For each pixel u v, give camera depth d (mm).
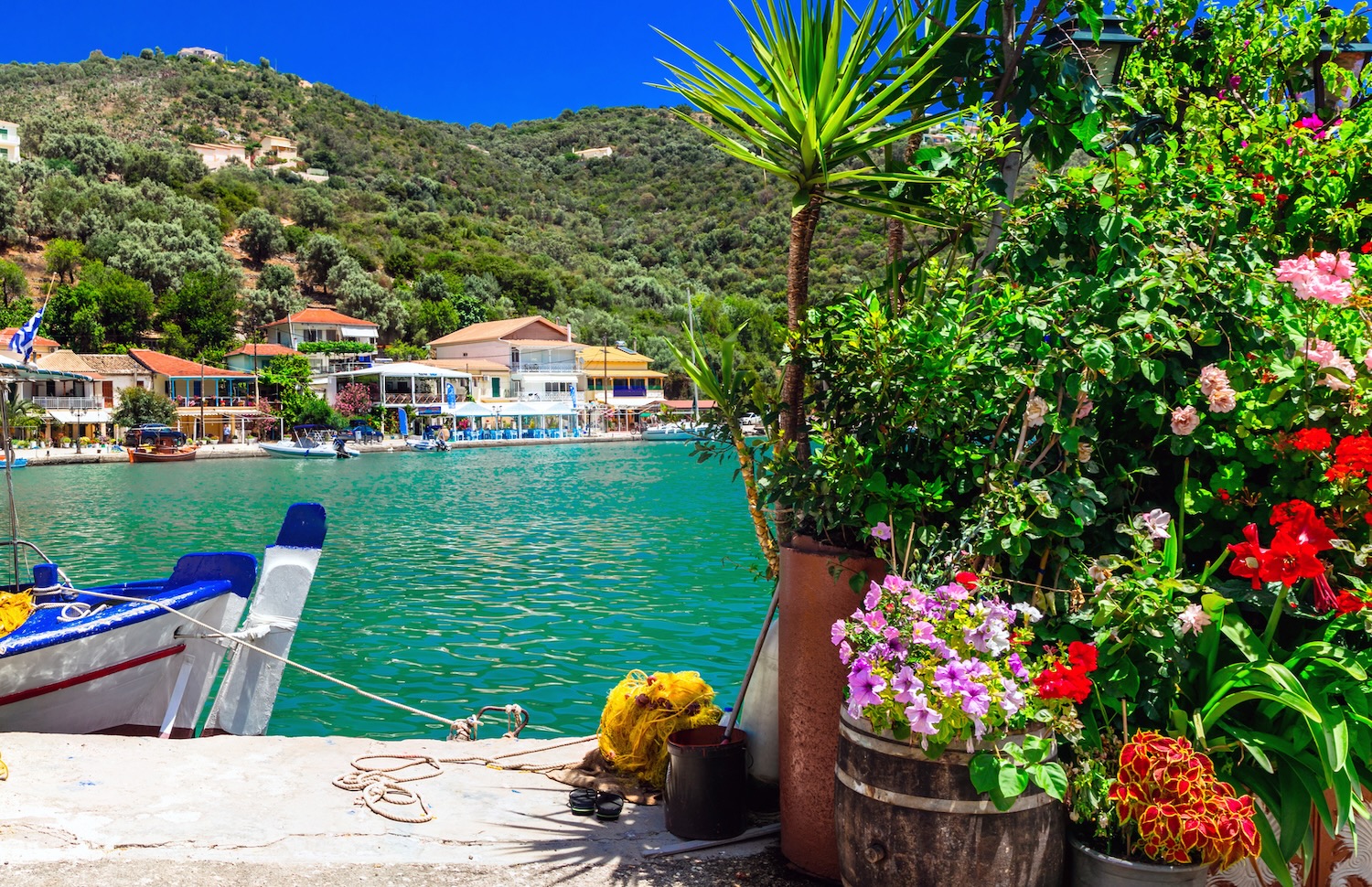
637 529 23078
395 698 9492
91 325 87438
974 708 2545
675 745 3928
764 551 4207
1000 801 2645
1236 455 3229
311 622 12766
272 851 3762
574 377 98938
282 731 8531
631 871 3580
